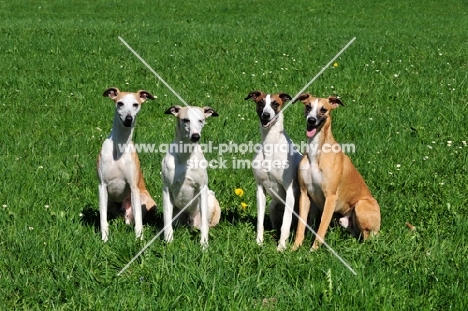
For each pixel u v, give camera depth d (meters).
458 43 21.38
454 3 34.47
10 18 27.55
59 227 7.55
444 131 11.69
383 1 34.75
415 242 7.39
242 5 32.69
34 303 6.12
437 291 6.20
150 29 23.12
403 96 14.02
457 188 9.07
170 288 6.20
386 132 11.64
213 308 5.90
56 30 22.52
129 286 6.36
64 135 11.51
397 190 9.16
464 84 14.93
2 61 17.34
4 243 7.25
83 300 6.07
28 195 8.65
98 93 14.27
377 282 6.31
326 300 6.02
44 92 14.30
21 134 11.58
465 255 7.07
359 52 18.53
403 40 21.73
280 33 22.70
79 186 9.29
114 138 7.80
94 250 7.02
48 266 6.73
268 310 5.91
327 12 31.33
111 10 30.83
